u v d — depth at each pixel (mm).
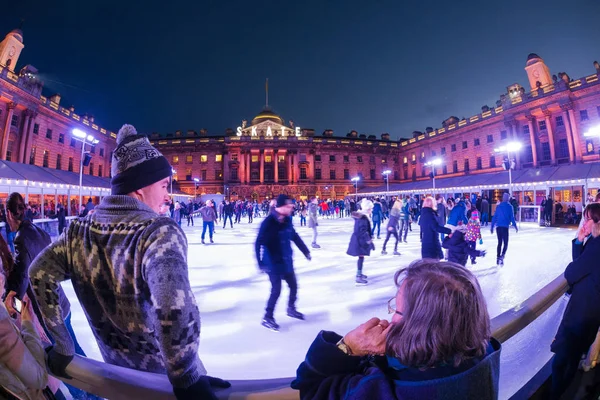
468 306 881
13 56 39500
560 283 2201
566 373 2469
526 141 41094
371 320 1039
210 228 13570
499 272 7707
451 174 53875
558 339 2572
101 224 1163
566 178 27156
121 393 1059
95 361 1185
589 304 2473
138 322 1131
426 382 859
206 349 3689
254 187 63812
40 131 39375
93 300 1206
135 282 1073
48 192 26734
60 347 1213
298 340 3938
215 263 9094
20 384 1226
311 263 8984
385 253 10703
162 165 1294
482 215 22594
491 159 46188
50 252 1247
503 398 2258
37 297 1206
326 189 65438
